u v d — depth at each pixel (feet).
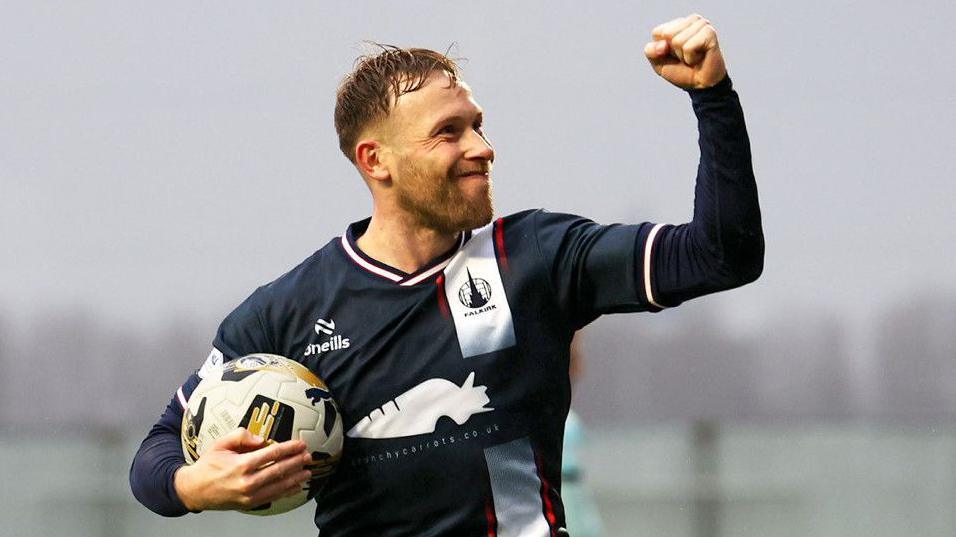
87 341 194.70
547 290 44.73
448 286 45.11
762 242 41.06
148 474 45.09
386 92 45.44
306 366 45.73
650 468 119.55
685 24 40.22
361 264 46.03
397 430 44.34
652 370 188.34
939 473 119.14
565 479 78.02
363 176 46.91
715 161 40.55
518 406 44.16
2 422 191.31
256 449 42.52
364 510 45.03
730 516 119.44
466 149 44.80
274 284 47.34
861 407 192.75
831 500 119.34
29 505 123.34
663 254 42.70
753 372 189.78
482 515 43.60
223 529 123.03
